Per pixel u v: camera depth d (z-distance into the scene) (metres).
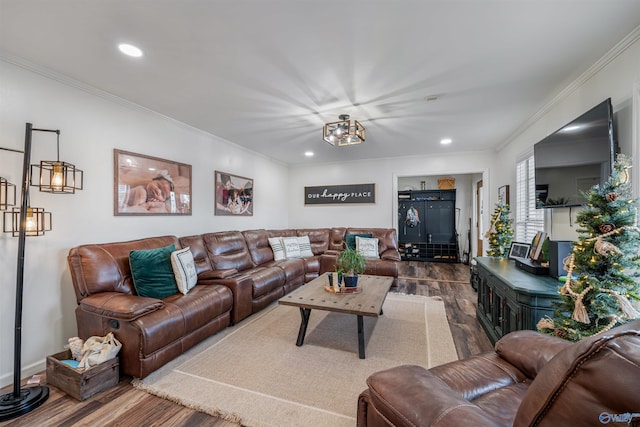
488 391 1.14
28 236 2.03
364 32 1.75
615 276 1.45
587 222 1.56
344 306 2.29
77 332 2.22
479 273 3.06
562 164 2.41
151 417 1.58
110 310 1.91
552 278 2.18
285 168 6.43
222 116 3.25
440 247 7.14
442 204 7.26
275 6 1.52
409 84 2.44
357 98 2.72
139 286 2.38
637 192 1.71
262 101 2.81
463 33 1.75
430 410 0.81
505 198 4.36
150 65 2.13
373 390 0.97
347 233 5.34
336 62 2.09
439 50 1.94
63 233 2.28
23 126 2.05
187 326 2.22
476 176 6.58
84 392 1.72
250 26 1.69
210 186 4.05
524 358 1.29
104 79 2.35
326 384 1.88
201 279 3.00
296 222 6.50
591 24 1.66
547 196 2.63
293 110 3.05
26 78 2.07
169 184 3.32
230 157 4.53
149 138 3.08
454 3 1.50
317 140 4.37
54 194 2.22
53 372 1.83
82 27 1.69
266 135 4.09
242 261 3.92
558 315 1.70
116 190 2.71
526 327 1.88
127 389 1.83
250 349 2.38
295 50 1.94
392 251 4.98
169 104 2.89
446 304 3.59
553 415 0.57
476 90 2.55
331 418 1.56
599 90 2.13
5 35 1.75
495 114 3.16
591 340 0.56
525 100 2.77
